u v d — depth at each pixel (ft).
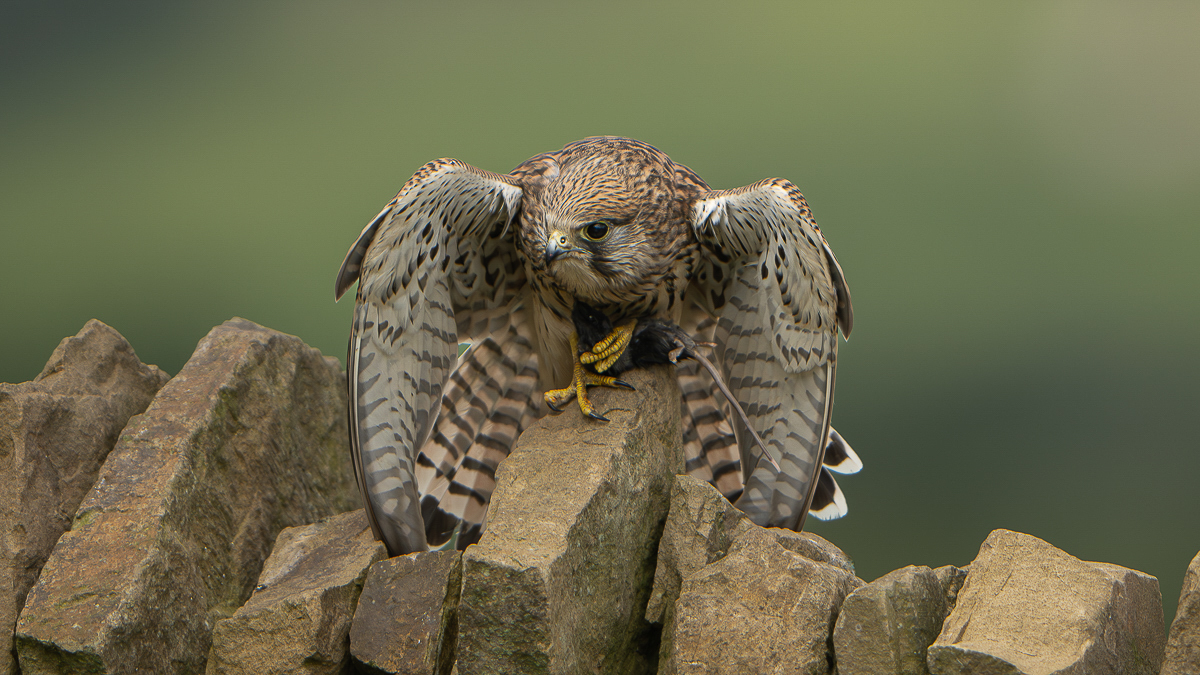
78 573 21.98
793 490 27.22
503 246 29.58
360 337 25.36
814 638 20.57
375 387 25.81
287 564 24.54
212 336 27.04
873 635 19.90
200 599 23.57
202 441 24.44
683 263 29.01
